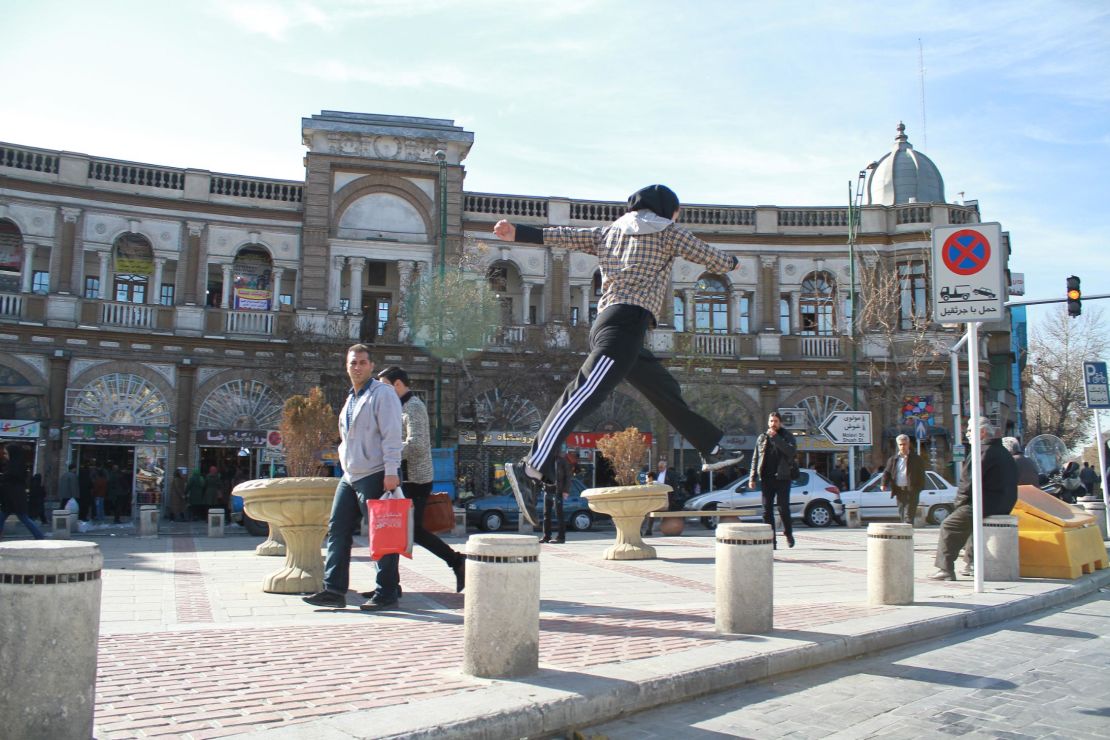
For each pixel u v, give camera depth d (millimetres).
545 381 33156
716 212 38188
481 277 32250
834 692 5824
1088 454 69688
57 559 3602
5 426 29672
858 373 36906
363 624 7234
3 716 3479
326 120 35375
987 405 38844
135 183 33312
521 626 5375
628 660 5883
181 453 31984
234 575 10531
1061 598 9938
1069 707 5551
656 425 34531
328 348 32156
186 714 4492
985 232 9938
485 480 32125
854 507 24438
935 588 10227
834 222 38344
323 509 8961
